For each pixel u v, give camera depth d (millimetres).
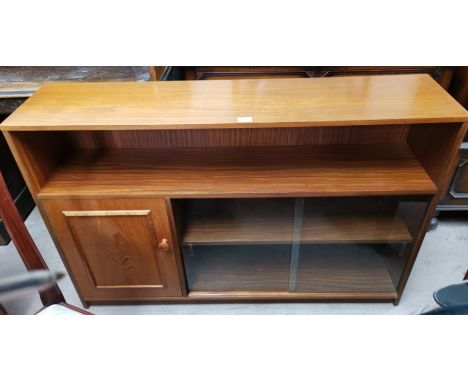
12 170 1854
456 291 884
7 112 1471
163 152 1304
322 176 1167
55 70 1623
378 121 977
